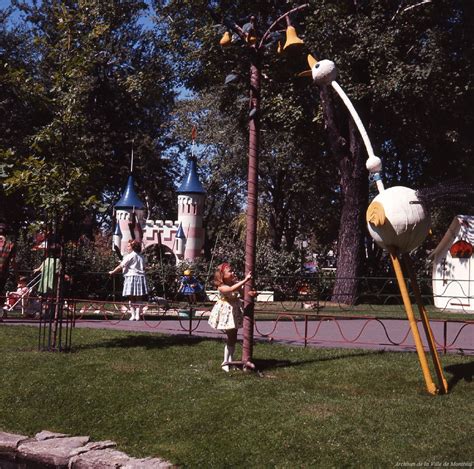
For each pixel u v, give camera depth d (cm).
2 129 2695
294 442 583
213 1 2128
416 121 2309
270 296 2070
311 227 3931
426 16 2108
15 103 2694
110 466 583
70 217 1016
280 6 2014
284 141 2825
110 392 748
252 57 868
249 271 848
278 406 667
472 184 762
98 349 969
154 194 4038
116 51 3416
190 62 2358
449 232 1962
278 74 2120
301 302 1886
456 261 1952
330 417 630
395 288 2550
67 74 1005
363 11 2084
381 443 571
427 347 995
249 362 835
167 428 648
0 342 1033
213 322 843
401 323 1377
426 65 1972
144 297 1593
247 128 2464
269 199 4012
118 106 3650
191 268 2131
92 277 1933
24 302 1380
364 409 652
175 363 873
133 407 705
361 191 2161
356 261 2141
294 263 2238
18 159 997
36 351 959
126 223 2397
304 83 2206
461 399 698
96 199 976
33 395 765
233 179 3744
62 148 986
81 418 700
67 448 627
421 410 648
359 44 1964
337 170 2852
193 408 682
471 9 2136
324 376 802
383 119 2412
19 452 638
